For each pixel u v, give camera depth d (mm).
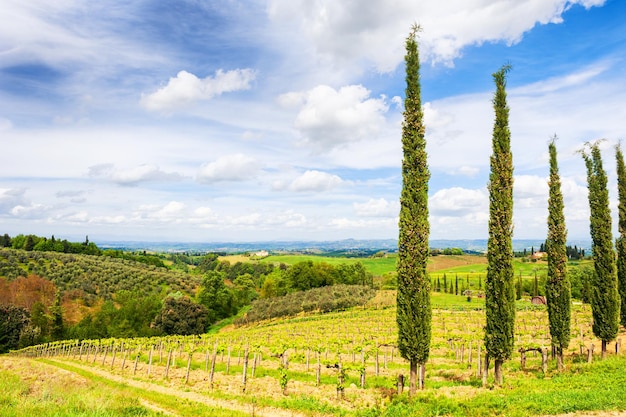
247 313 88062
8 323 65125
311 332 58312
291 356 38375
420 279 19906
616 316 27547
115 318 71125
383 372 30203
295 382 26938
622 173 33219
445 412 16234
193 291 103062
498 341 20938
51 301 77062
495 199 22297
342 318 72125
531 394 17141
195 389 25594
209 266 163625
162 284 102750
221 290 92562
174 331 72938
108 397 18766
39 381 25141
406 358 19703
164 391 25031
